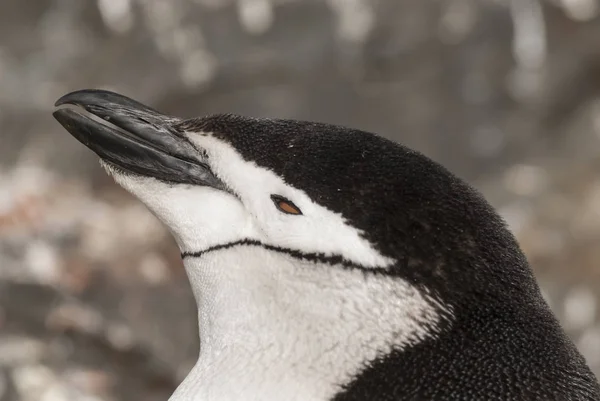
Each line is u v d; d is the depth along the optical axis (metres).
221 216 4.52
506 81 15.68
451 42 15.51
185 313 11.43
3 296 11.14
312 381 4.11
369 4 15.38
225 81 15.34
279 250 4.31
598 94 15.90
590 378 4.17
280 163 4.36
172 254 12.44
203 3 15.40
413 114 15.57
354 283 4.14
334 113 15.48
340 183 4.20
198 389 4.34
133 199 14.00
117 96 5.07
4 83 15.20
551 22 15.65
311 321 4.20
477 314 4.06
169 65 15.29
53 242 12.27
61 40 15.65
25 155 14.74
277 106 15.36
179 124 4.88
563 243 13.91
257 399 4.14
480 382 3.96
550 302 13.15
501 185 15.24
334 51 15.38
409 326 4.07
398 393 3.98
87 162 14.66
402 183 4.17
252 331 4.33
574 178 15.08
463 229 4.11
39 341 10.90
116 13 15.47
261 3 15.34
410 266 4.07
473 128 15.65
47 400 10.26
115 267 11.95
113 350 10.91
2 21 15.77
